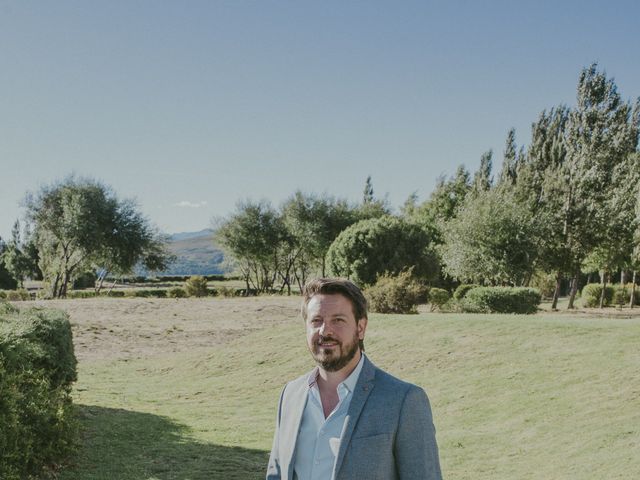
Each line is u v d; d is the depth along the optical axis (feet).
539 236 115.24
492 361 44.47
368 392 7.69
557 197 128.67
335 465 7.38
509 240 114.62
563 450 27.94
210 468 24.95
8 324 25.63
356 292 8.13
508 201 118.93
